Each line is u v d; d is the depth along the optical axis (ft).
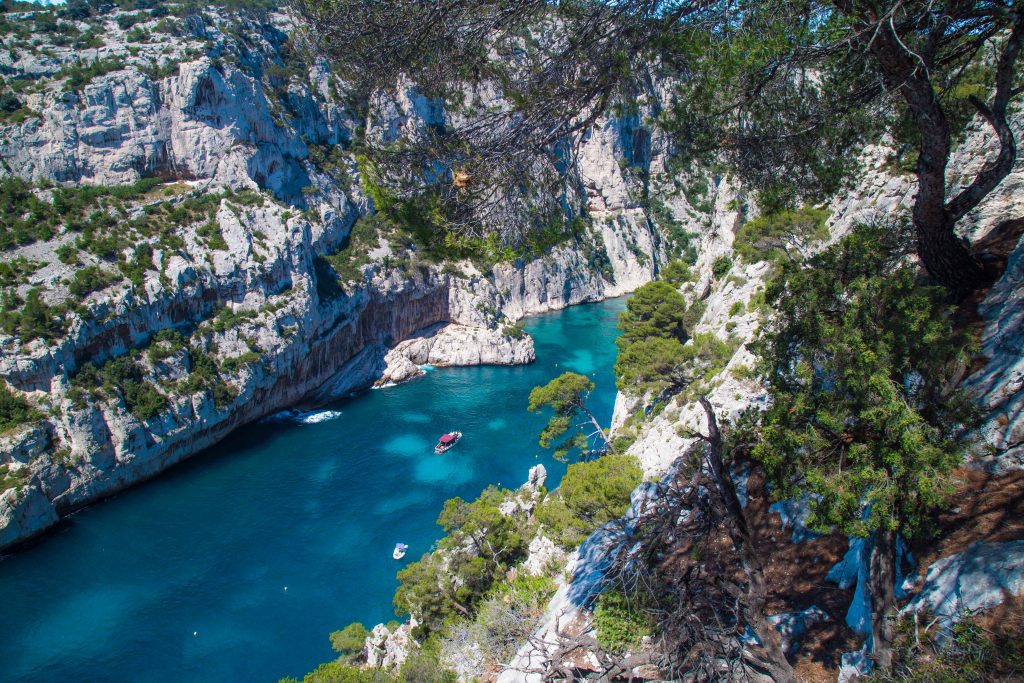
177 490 187.42
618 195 470.80
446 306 319.47
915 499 30.78
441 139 37.73
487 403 253.03
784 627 40.37
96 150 249.96
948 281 46.19
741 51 36.11
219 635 130.21
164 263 218.59
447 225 36.58
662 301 189.78
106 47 267.18
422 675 77.77
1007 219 59.16
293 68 333.62
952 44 43.34
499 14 35.96
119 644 128.47
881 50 35.65
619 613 44.55
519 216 37.91
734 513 35.29
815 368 34.04
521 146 37.37
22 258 198.39
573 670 43.68
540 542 99.04
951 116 47.73
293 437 223.51
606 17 35.22
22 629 133.28
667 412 126.21
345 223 319.88
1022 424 37.45
